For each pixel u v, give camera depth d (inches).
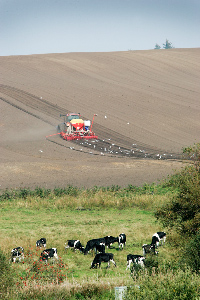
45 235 2541.8
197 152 2263.8
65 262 2034.9
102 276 1788.9
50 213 3230.8
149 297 1293.1
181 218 2016.5
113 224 2854.3
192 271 1563.7
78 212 3272.6
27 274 1777.8
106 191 3747.5
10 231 2635.3
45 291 1546.5
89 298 1492.4
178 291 1304.1
